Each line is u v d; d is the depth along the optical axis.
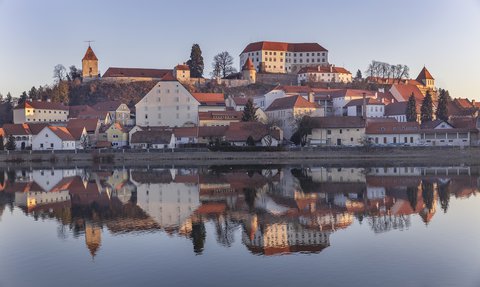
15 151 153.88
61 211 65.12
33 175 114.69
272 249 45.25
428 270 39.06
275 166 132.25
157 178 103.19
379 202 69.12
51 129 168.88
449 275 37.94
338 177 101.00
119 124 193.50
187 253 44.19
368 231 51.75
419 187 84.00
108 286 36.66
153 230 53.06
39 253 44.97
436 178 97.69
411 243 46.62
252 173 112.00
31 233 52.66
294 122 183.88
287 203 69.00
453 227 53.06
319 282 36.78
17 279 38.34
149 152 153.38
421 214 60.34
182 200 72.50
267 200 71.75
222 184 90.88
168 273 39.03
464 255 42.75
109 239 49.47
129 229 53.62
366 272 38.78
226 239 48.84
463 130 167.88
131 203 70.31
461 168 121.25
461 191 78.81
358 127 172.25
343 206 66.25
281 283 36.69
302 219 58.03
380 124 175.62
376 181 93.19
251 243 47.22
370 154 151.25
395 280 37.00
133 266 40.81
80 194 80.12
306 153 152.25
